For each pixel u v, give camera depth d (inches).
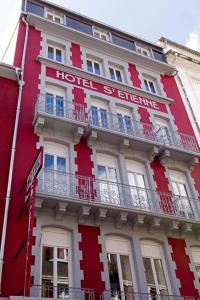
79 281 413.7
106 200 503.8
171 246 508.1
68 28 724.0
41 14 734.5
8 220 423.5
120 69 762.8
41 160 418.3
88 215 462.6
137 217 488.1
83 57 716.0
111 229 480.4
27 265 353.7
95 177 523.2
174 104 755.4
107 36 804.6
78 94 631.2
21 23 690.2
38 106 539.2
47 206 452.1
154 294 453.4
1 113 520.7
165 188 577.0
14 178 460.8
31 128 529.7
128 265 469.4
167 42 936.3
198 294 474.9
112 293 429.1
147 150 602.9
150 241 505.4
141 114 678.5
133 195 535.8
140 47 844.6
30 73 609.0
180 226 521.0
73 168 516.7
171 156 614.2
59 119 534.6
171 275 478.3
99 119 604.1
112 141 579.2
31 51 652.1
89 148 556.7
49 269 419.2
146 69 794.8
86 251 443.5
